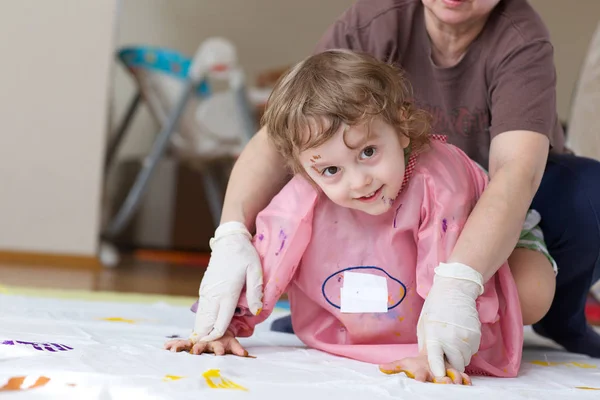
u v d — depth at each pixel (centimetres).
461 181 123
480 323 109
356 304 122
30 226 358
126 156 503
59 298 198
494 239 113
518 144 126
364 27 150
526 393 98
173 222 491
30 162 357
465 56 141
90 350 107
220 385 90
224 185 484
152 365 99
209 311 118
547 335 155
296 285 128
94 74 354
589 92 222
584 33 560
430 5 135
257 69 574
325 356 121
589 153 219
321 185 116
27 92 356
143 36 545
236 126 406
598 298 237
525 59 133
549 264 133
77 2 353
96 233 358
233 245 123
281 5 571
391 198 116
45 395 82
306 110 111
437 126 149
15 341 109
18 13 354
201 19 559
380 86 115
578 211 142
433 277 116
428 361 104
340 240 124
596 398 99
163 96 400
